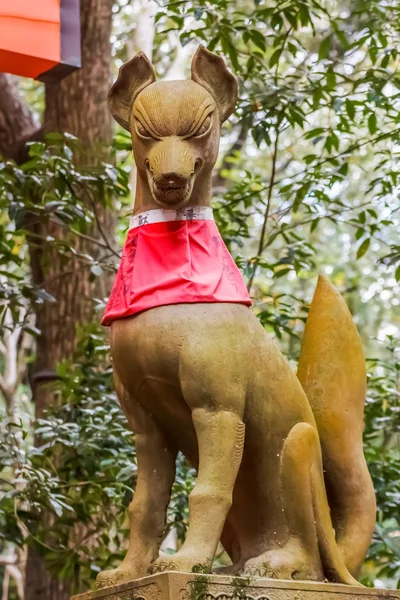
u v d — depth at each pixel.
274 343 3.12
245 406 2.99
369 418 5.93
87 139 6.96
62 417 5.71
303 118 5.65
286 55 8.38
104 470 5.52
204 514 2.81
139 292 2.96
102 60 7.18
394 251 5.76
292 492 3.03
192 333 2.88
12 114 7.27
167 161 2.89
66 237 6.71
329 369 3.43
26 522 5.71
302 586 2.87
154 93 3.04
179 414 3.03
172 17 5.76
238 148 9.89
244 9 8.59
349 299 10.45
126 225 6.81
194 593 2.65
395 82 5.52
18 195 5.66
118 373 3.05
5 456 5.22
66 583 6.36
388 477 5.68
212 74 3.16
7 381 9.67
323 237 11.12
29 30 4.59
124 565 2.98
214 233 3.09
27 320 5.94
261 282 10.23
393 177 5.46
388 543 5.25
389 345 6.18
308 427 3.09
